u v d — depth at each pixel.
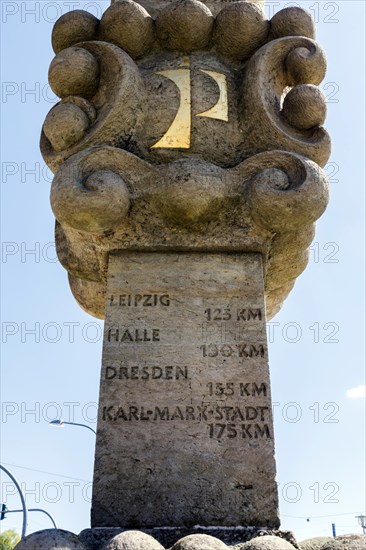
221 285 4.25
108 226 4.23
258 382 3.94
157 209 4.32
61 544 3.00
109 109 4.61
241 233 4.34
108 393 3.89
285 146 4.64
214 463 3.71
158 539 3.43
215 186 4.27
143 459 3.72
